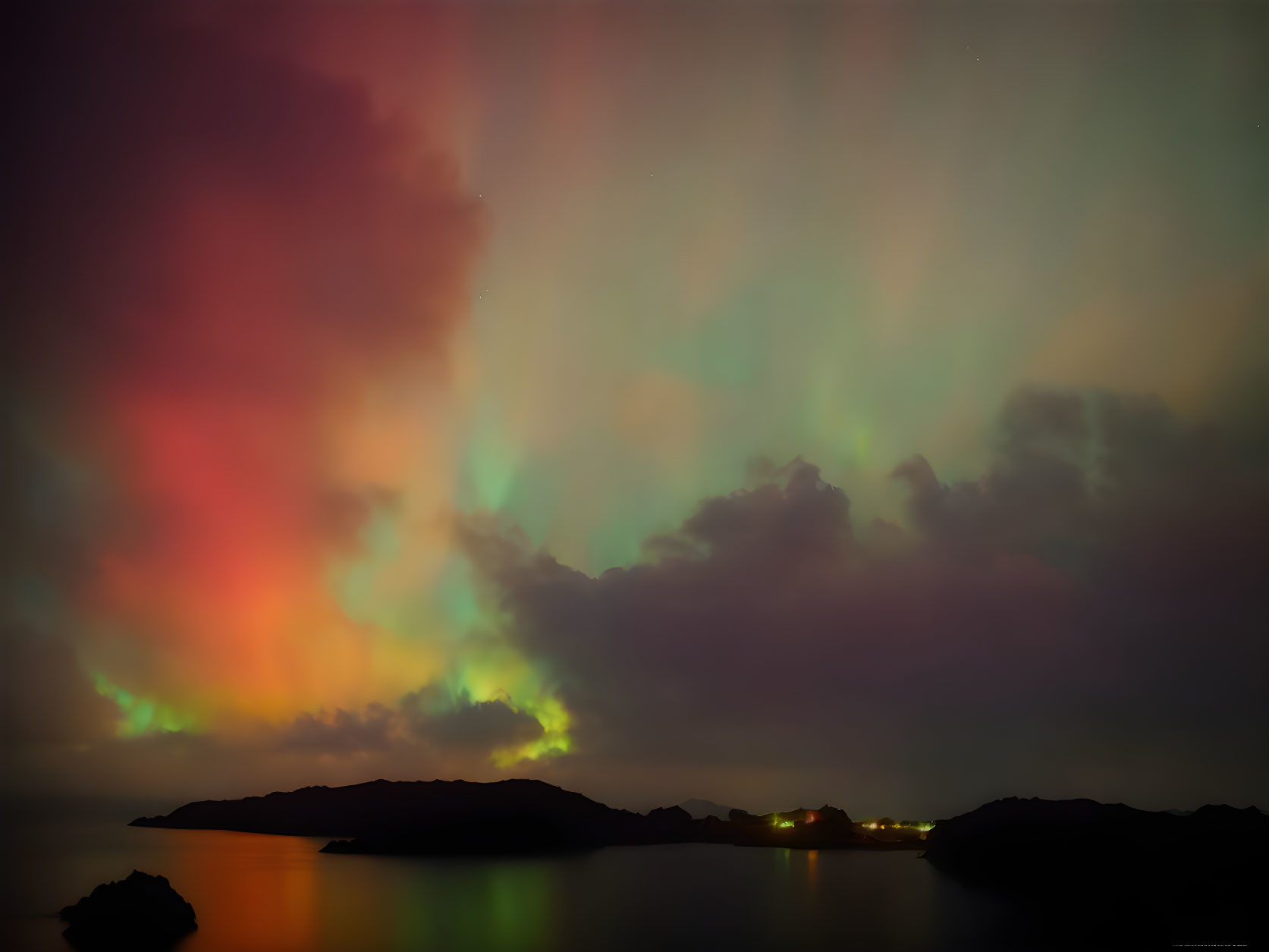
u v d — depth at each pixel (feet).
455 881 204.33
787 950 123.95
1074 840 198.59
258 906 163.94
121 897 139.54
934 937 130.93
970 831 235.20
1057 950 119.96
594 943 129.18
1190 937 126.82
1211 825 178.91
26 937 135.64
